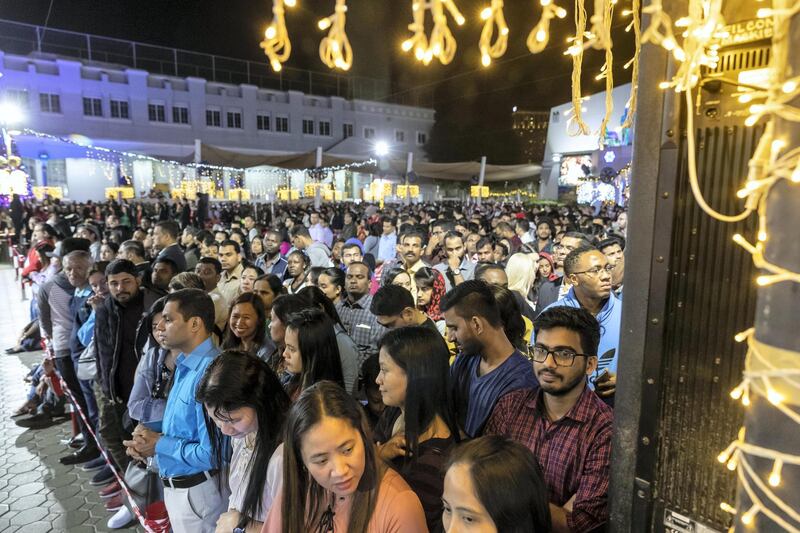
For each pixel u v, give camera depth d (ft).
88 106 93.50
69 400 15.16
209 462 7.67
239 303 10.70
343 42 2.51
